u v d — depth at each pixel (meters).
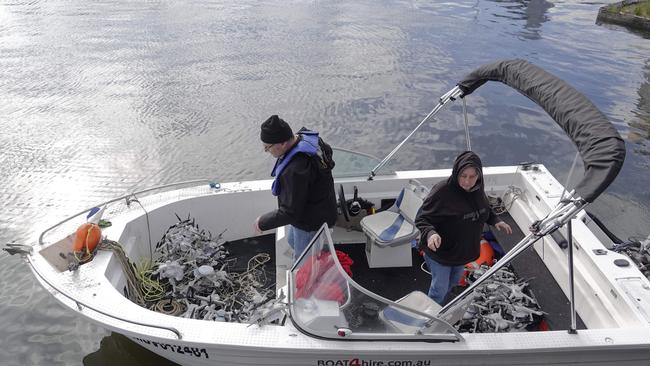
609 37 16.08
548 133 9.83
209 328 3.14
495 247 4.46
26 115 10.80
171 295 3.85
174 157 9.12
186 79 12.96
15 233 6.77
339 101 11.48
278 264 4.16
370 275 4.25
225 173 8.65
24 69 13.79
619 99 11.25
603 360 3.12
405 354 3.01
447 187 3.11
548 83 3.10
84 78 13.07
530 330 3.55
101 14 20.05
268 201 4.57
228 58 14.55
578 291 3.70
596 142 2.66
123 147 9.45
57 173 8.49
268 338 3.05
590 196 2.57
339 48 15.28
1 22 18.89
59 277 3.48
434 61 13.99
